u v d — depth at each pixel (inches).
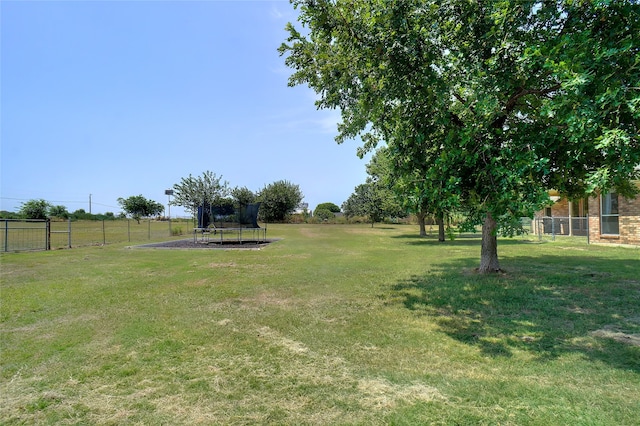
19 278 293.9
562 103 143.4
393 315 185.2
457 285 255.3
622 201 526.6
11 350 137.8
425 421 90.7
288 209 1808.6
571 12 167.8
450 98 208.4
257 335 155.4
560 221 800.3
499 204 154.6
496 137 180.2
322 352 136.3
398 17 174.6
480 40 199.0
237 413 95.0
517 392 104.3
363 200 1914.4
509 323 170.2
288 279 285.1
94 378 115.0
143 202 1818.4
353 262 386.0
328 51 218.4
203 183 1096.8
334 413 94.7
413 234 944.9
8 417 93.4
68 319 178.4
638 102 126.4
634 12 145.3
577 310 188.7
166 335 154.9
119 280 283.9
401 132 200.5
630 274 279.9
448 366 123.3
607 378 112.2
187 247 575.5
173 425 89.7
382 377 115.3
